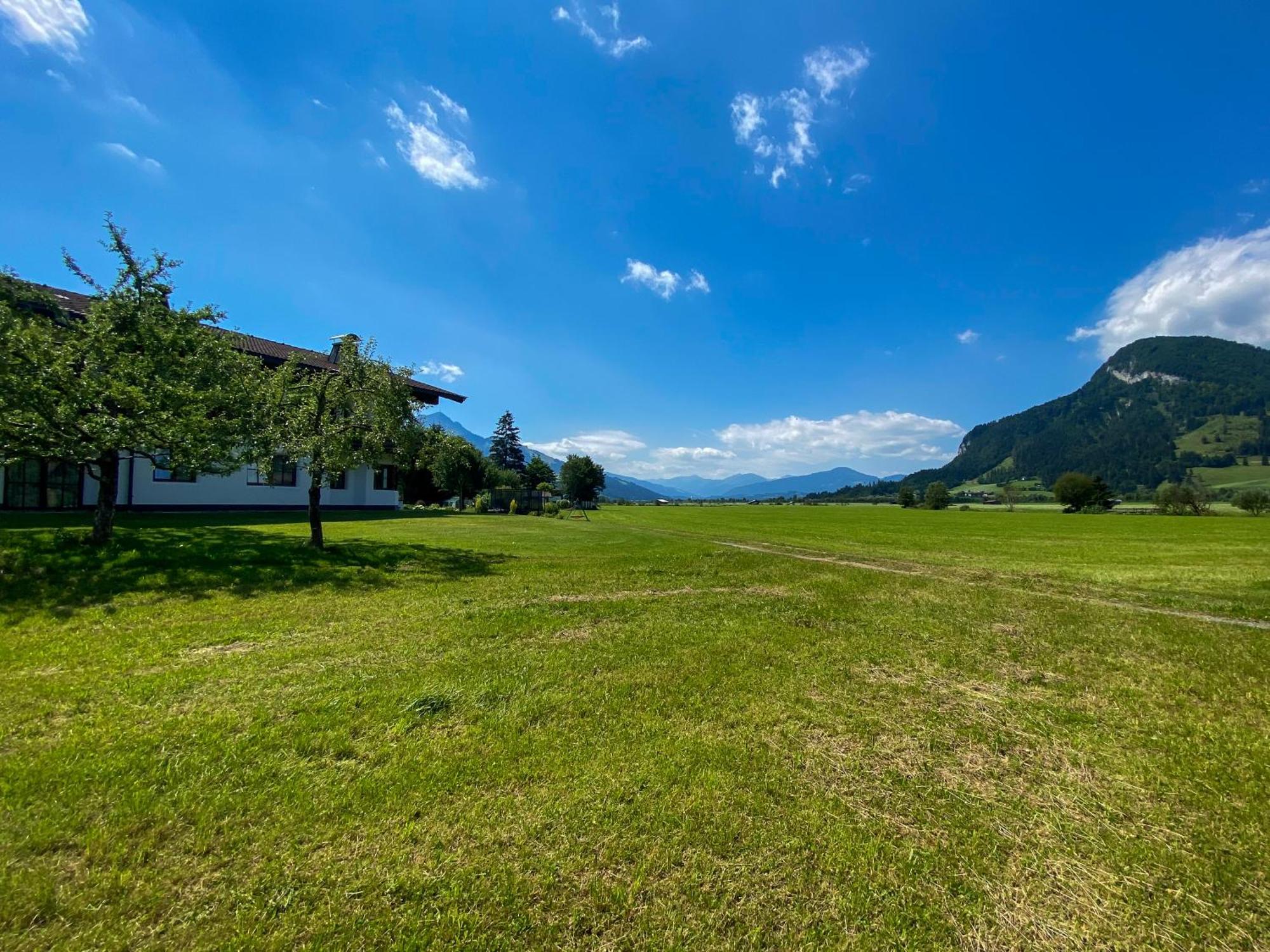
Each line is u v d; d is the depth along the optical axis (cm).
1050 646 739
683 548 1839
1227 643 771
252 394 1265
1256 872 295
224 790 337
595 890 270
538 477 9188
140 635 646
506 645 659
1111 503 8550
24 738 397
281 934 238
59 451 1007
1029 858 304
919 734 458
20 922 238
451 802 335
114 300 1123
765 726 460
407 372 1509
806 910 263
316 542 1315
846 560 1745
